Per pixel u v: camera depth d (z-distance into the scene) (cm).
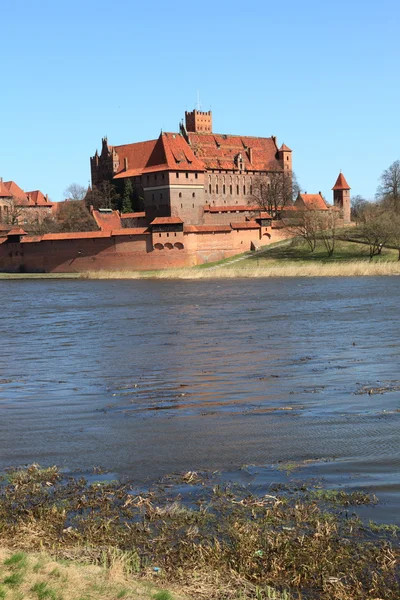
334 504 1608
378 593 1259
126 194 19162
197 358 3869
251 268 13275
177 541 1459
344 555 1380
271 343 4400
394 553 1372
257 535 1461
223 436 2189
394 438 2106
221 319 5944
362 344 4228
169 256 14888
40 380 3325
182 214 17875
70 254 15600
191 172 18025
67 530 1509
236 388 2972
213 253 15400
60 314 6869
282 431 2230
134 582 1273
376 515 1542
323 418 2384
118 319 6228
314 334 4778
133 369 3559
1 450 2108
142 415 2508
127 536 1480
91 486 1769
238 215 19162
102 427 2342
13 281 13688
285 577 1332
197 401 2727
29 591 1182
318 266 12538
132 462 1953
